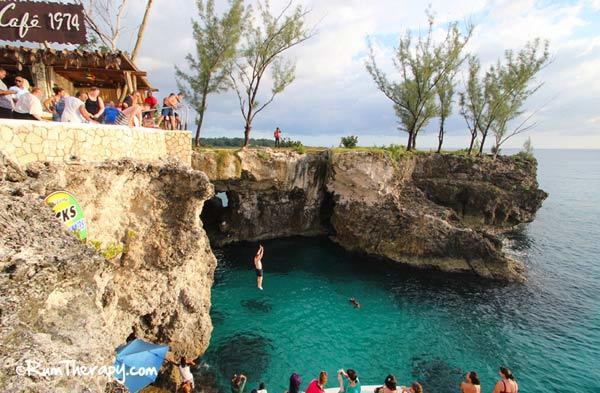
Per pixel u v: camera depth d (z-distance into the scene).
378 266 29.83
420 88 39.19
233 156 29.08
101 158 10.99
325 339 18.66
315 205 36.38
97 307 6.18
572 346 18.81
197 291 15.60
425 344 18.62
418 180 40.25
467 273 28.67
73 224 8.95
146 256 13.27
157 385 13.73
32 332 4.75
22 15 11.79
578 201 76.38
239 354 16.81
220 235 33.97
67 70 15.58
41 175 8.52
